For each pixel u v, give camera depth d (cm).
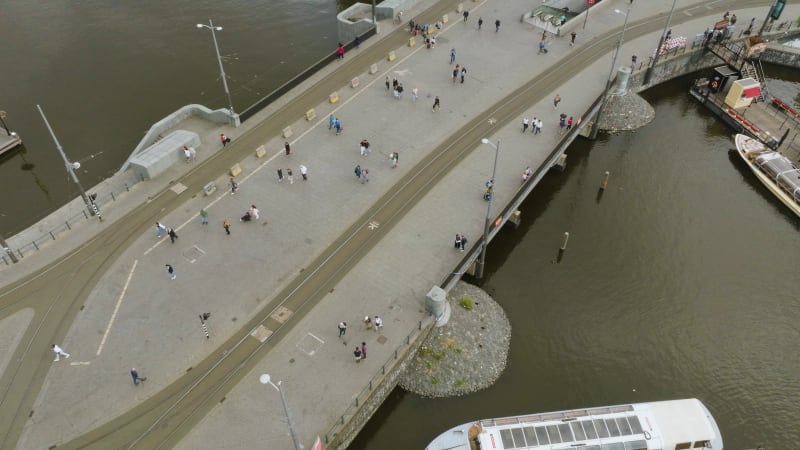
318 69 7538
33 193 6769
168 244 5425
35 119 7562
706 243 6103
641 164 7019
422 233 5578
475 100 7188
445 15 8462
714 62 8512
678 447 4300
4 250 5297
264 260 5316
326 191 5978
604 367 5091
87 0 9575
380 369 4519
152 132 6397
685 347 5241
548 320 5422
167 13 9438
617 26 8606
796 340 5297
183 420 4228
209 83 8231
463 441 4219
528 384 4938
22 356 4578
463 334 5078
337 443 4194
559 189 6712
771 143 7056
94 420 4222
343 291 5075
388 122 6831
